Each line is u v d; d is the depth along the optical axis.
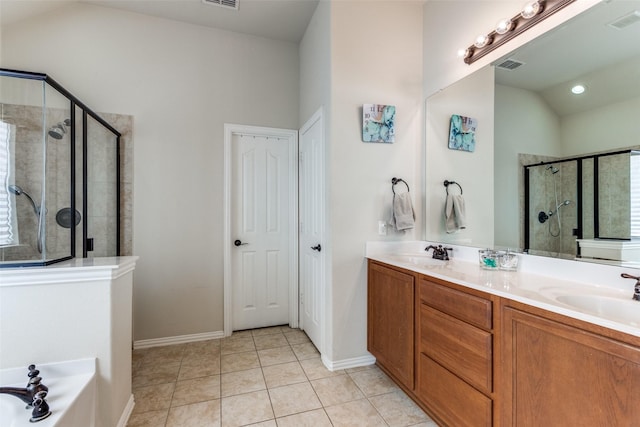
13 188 1.69
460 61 2.00
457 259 2.02
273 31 2.78
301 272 2.89
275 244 2.98
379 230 2.22
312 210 2.56
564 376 0.95
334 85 2.10
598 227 1.28
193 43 2.67
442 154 2.15
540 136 1.52
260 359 2.29
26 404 1.16
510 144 1.67
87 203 2.05
